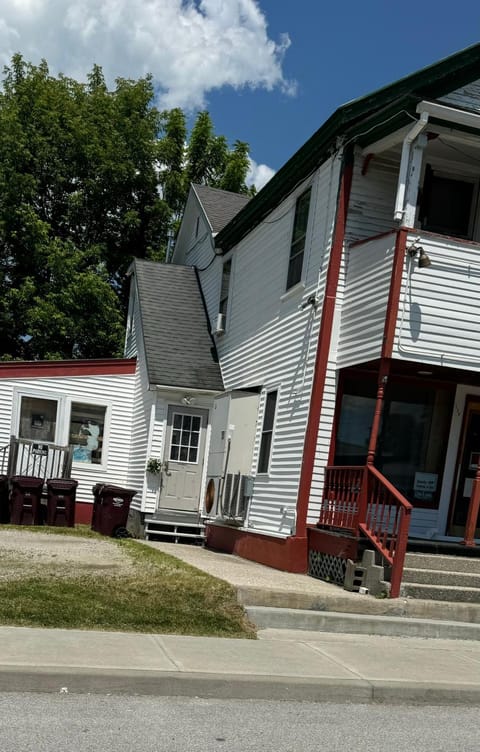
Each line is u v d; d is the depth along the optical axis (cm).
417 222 1119
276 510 1167
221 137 3109
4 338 2459
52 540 1197
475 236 1140
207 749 476
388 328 962
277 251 1359
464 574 951
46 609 741
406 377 1158
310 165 1211
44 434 1688
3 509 1420
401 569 900
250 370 1417
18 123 2433
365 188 1114
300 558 1073
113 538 1334
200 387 1549
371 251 1039
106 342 2381
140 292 1806
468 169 1152
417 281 976
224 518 1381
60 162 2547
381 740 521
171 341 1666
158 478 1536
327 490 1079
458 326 986
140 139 2661
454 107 973
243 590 842
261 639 758
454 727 568
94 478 1714
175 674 594
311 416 1095
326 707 596
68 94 2692
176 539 1513
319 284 1136
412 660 725
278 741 502
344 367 1073
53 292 2327
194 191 2055
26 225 2344
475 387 1190
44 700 546
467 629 862
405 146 986
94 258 2489
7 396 1664
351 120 1073
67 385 1709
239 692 602
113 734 488
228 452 1409
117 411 1742
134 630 731
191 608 798
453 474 1175
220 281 1714
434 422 1174
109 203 2623
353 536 966
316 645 754
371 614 865
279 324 1298
